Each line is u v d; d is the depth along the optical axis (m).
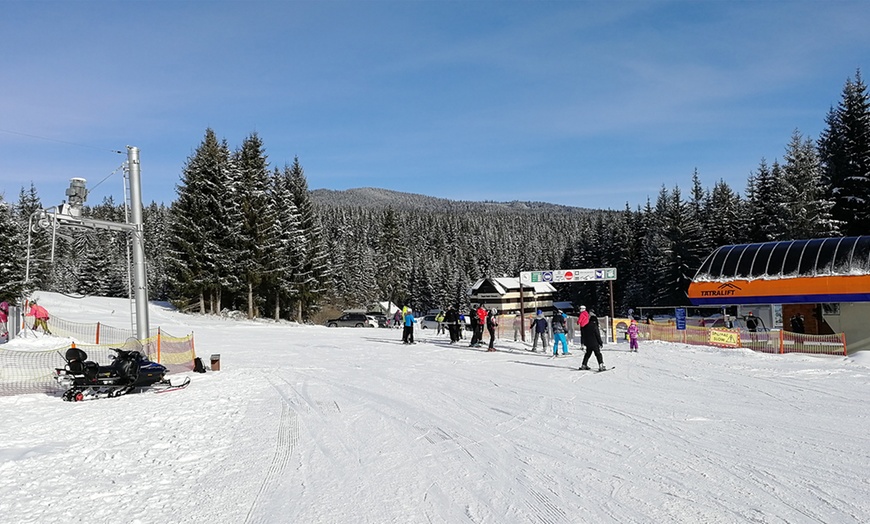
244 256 53.50
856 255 26.41
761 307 29.23
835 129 50.69
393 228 101.19
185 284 51.72
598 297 88.88
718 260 29.92
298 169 63.28
